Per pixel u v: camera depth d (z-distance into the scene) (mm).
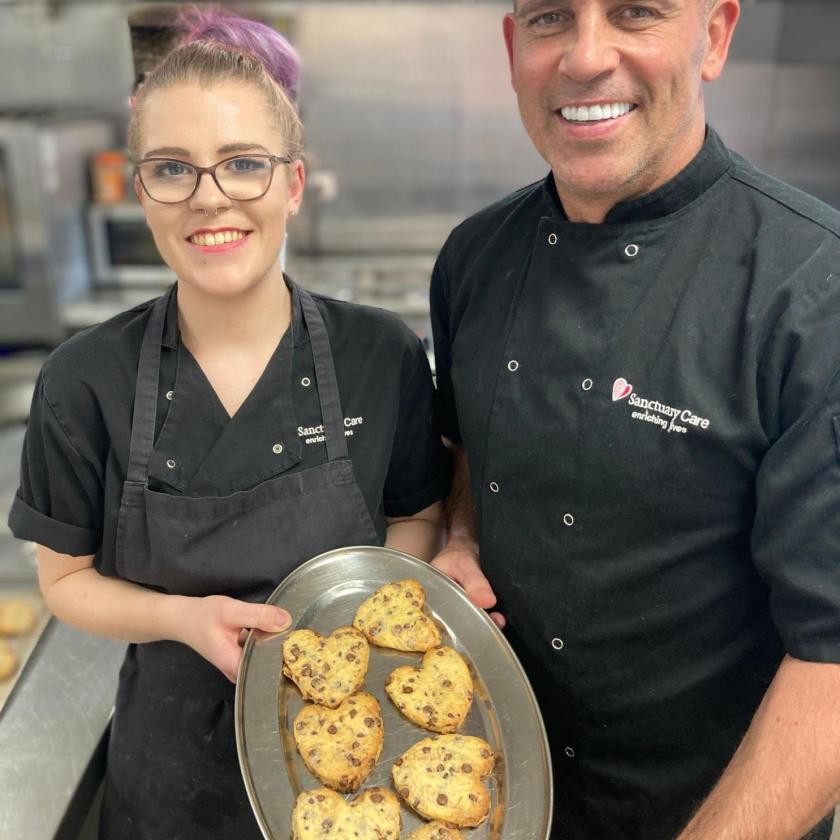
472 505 1237
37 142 2676
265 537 1014
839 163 3400
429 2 3201
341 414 1062
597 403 967
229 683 1032
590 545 999
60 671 1214
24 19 3311
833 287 837
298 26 3215
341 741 843
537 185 1147
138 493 990
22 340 2977
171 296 1035
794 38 3193
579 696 1067
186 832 1059
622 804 1086
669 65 850
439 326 1253
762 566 870
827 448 810
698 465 914
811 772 771
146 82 920
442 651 940
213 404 1015
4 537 1588
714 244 924
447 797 815
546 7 874
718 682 996
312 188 3262
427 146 3426
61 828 978
